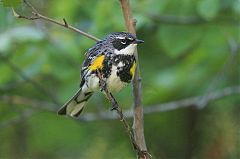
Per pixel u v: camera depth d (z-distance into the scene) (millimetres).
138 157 8234
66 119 14984
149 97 13680
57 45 12969
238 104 14469
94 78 9742
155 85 13594
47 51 13086
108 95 9133
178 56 13562
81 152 15234
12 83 13977
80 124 15023
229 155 14719
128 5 8500
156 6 12828
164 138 15047
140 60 14000
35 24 13328
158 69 13883
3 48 12492
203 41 13359
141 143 8523
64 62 13250
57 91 13570
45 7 13523
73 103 10398
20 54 13133
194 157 15023
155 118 14953
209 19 12445
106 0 12609
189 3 12930
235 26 13305
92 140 15164
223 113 14688
